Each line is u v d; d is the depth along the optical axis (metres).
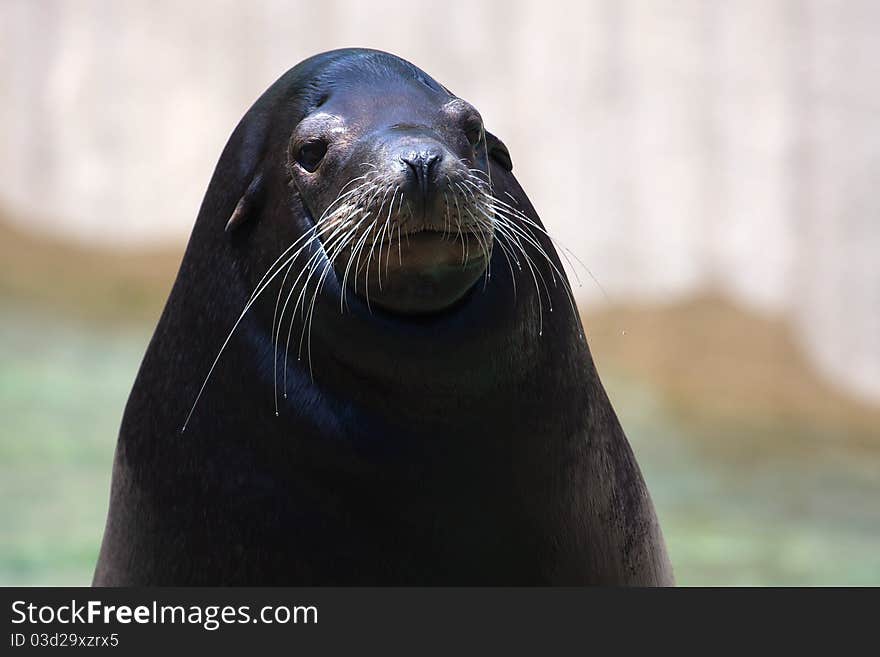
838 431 53.12
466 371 12.13
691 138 61.47
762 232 59.75
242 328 12.86
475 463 12.38
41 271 61.00
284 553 12.64
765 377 56.50
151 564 13.47
